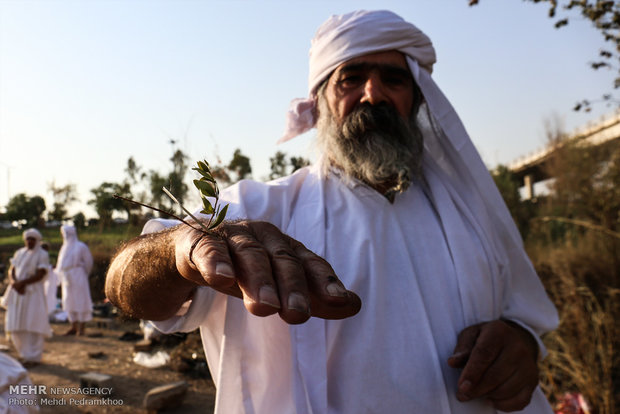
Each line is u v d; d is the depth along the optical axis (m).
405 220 1.35
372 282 1.18
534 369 1.20
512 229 1.54
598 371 3.42
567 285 4.70
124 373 5.78
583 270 5.97
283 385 1.07
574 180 7.62
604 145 7.72
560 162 8.41
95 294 11.04
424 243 1.33
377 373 1.11
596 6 3.65
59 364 6.23
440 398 1.13
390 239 1.28
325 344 1.10
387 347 1.14
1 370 2.45
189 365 5.82
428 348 1.17
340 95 1.45
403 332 1.17
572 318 3.93
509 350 1.15
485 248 1.41
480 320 1.29
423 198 1.45
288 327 1.09
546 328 1.50
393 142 1.37
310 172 1.41
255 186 1.26
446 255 1.34
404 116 1.48
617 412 3.25
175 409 4.62
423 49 1.51
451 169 1.51
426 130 1.57
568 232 8.09
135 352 6.55
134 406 4.68
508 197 10.48
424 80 1.48
